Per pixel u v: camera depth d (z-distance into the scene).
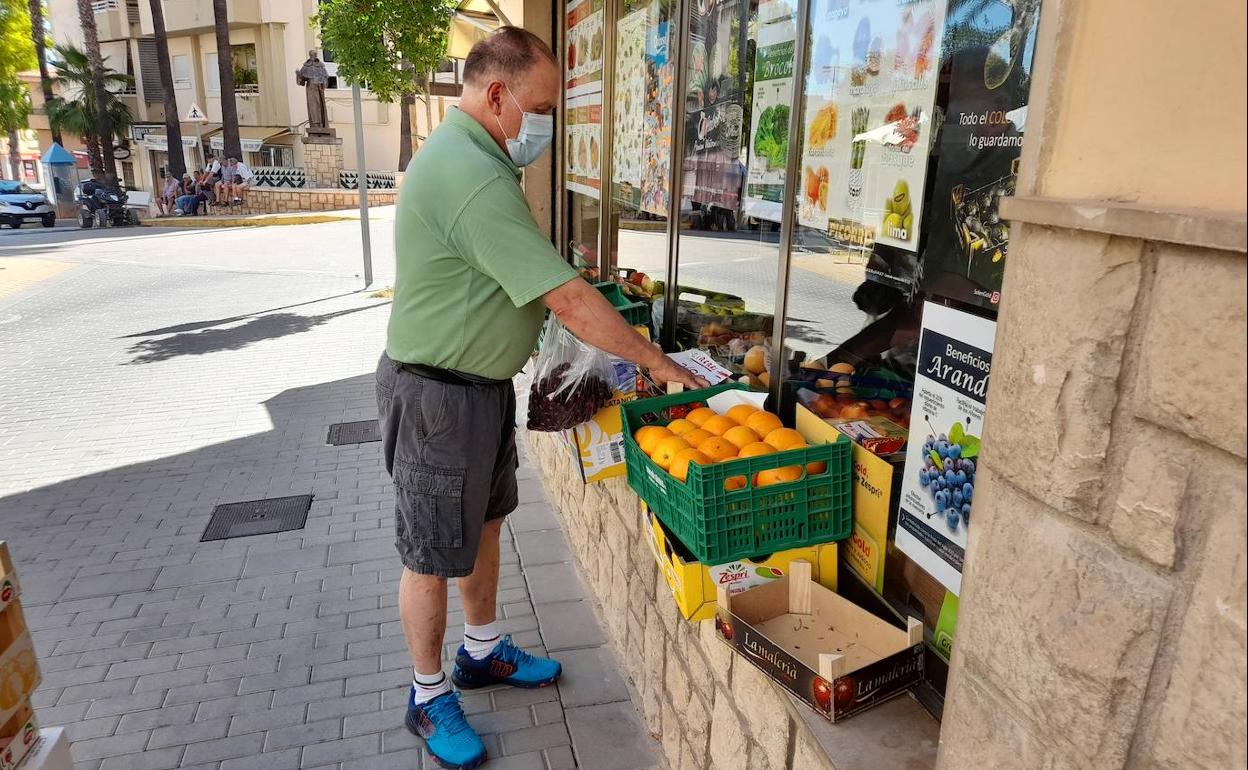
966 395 1.58
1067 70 0.94
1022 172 1.02
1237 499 0.77
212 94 31.38
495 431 2.42
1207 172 0.78
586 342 2.20
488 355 2.32
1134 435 0.87
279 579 3.91
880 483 1.85
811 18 2.13
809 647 1.85
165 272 13.53
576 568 3.91
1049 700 1.00
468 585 2.89
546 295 2.13
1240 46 0.74
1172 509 0.83
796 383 2.31
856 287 1.98
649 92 3.37
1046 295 0.96
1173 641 0.85
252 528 4.45
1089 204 0.88
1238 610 0.77
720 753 2.19
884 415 1.89
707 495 1.84
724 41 2.68
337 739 2.83
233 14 28.12
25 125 33.94
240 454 5.55
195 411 6.45
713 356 2.89
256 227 21.78
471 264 2.18
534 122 2.38
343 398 6.78
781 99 2.32
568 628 3.45
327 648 3.35
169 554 4.15
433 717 2.69
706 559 1.87
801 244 2.24
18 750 1.88
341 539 4.32
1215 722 0.80
